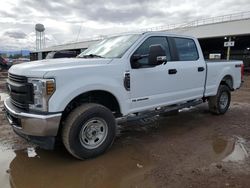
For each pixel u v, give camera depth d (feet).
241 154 13.66
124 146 14.71
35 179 10.95
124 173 11.50
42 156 13.26
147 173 11.48
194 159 12.98
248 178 10.97
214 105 21.62
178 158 13.09
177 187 10.25
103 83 12.91
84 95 13.07
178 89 17.21
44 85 11.28
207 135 16.81
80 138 12.32
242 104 27.55
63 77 11.69
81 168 11.97
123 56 14.11
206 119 20.86
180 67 17.12
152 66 15.21
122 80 13.82
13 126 12.44
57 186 10.43
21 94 12.08
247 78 63.41
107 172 11.59
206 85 19.81
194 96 18.76
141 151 13.99
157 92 15.79
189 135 16.80
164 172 11.54
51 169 11.86
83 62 12.92
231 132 17.44
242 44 114.93
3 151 13.87
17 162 12.57
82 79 12.26
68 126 12.00
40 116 11.29
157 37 16.11
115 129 13.61
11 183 10.61
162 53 13.85
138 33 15.81
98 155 13.12
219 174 11.33
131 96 14.39
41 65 12.16
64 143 12.23
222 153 13.78
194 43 18.98
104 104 14.21
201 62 19.16
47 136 11.68
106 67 13.19
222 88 21.76
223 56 115.65
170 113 22.16
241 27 81.10
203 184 10.46
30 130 11.55
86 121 12.36
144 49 15.16
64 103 11.66
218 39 98.12
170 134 17.01
